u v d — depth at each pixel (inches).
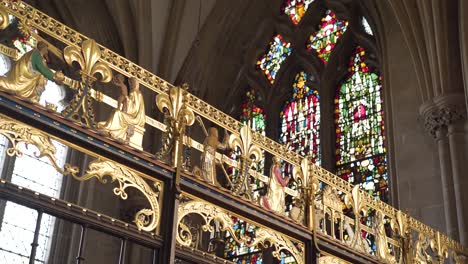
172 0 788.6
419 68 658.2
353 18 788.0
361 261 359.6
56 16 765.3
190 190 286.0
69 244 665.0
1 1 235.8
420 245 414.6
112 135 263.9
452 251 453.7
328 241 344.5
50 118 243.3
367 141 703.7
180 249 275.0
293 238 327.6
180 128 288.8
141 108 278.8
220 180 749.3
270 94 825.5
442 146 593.0
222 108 851.4
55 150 242.1
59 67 713.0
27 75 239.9
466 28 575.5
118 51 775.1
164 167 278.4
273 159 337.1
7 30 672.4
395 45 709.9
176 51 791.7
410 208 603.2
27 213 653.9
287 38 857.5
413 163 626.2
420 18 665.0
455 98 597.9
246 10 857.5
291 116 797.2
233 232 297.6
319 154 735.1
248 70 864.9
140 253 690.2
